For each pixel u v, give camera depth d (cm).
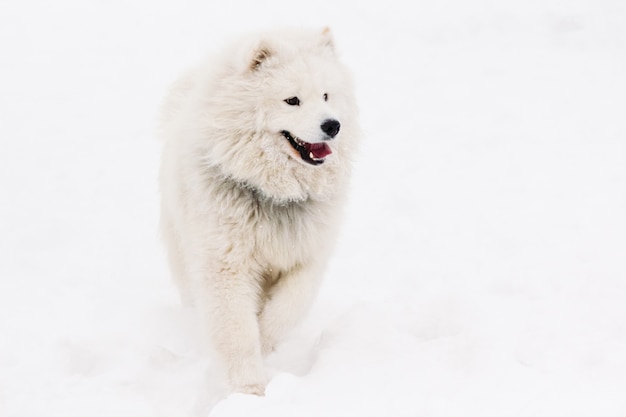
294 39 468
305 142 450
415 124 1029
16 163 899
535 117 1019
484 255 652
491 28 1409
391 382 405
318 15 1515
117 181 870
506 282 575
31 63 1258
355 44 1377
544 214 729
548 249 641
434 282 613
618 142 916
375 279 634
